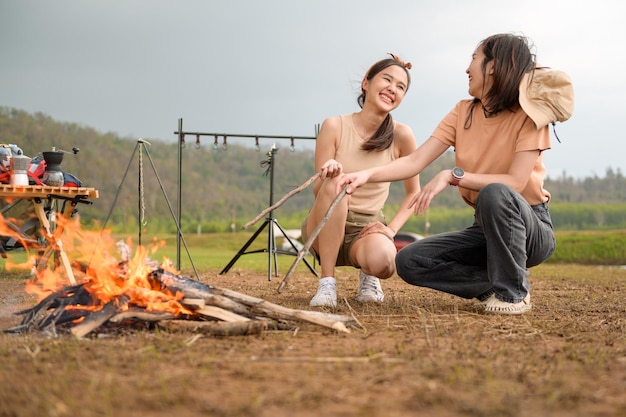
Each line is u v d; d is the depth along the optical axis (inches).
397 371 90.5
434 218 2112.5
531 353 103.9
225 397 77.0
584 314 156.1
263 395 77.4
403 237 836.0
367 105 174.4
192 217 2281.0
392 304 168.4
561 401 76.3
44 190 199.0
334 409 73.1
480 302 165.9
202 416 70.4
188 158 2775.6
